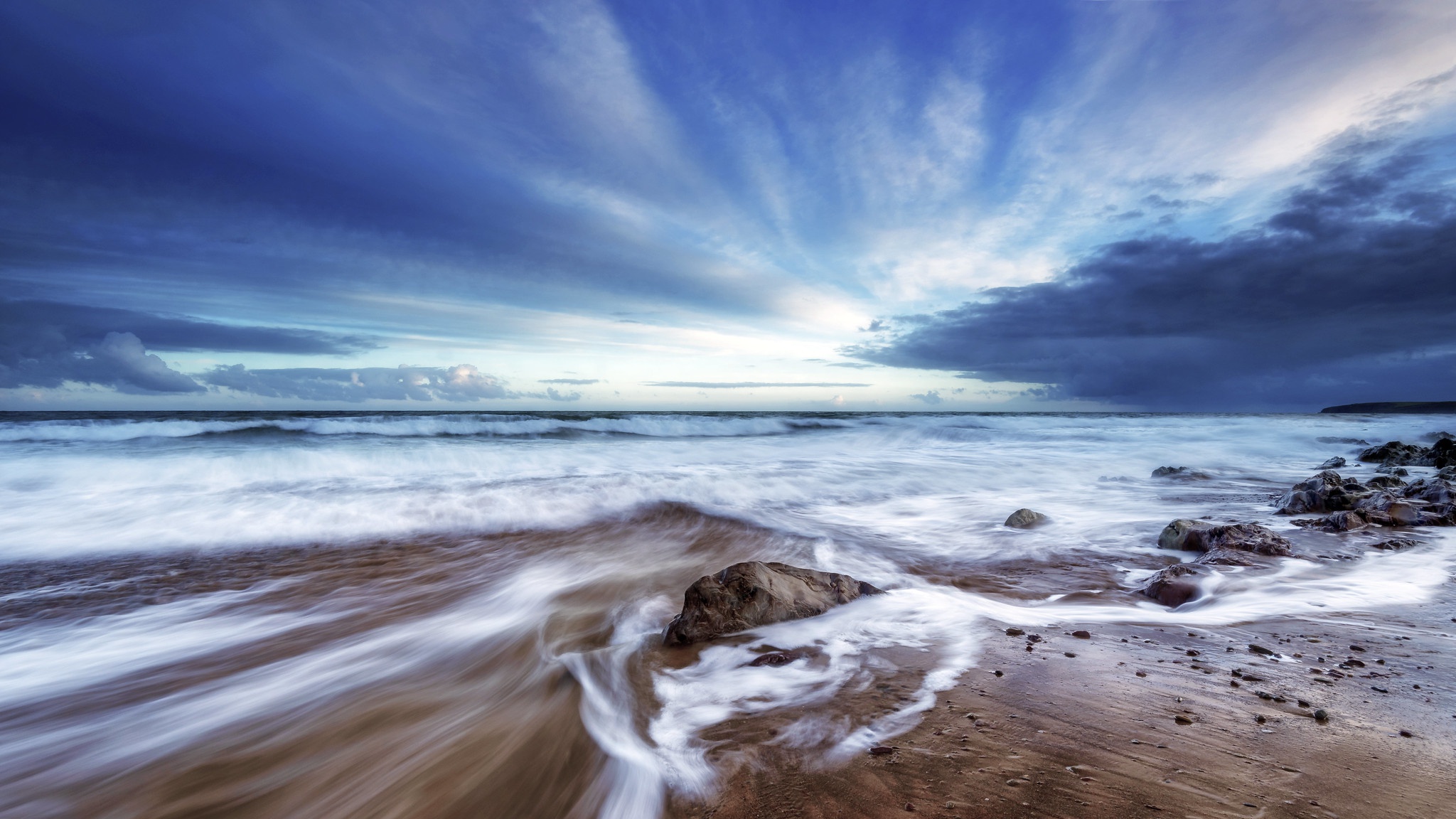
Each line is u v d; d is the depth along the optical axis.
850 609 4.94
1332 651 3.77
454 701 3.67
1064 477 13.78
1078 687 3.31
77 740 3.28
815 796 2.41
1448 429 30.58
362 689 3.88
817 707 3.24
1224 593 5.05
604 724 3.25
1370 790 2.23
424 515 9.02
